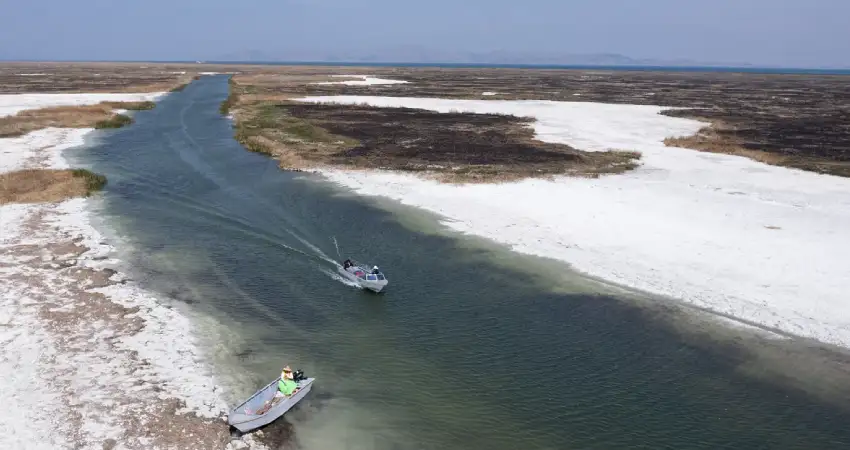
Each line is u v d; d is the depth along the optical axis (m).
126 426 15.41
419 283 25.58
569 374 19.12
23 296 22.58
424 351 20.30
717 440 16.11
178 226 31.91
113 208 34.62
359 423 16.39
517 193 37.84
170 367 18.38
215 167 45.47
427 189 38.91
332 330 21.50
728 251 28.28
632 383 18.69
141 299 23.02
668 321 22.36
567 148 53.62
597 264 27.14
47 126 60.44
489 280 25.81
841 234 30.45
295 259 27.95
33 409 15.88
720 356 20.17
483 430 16.33
